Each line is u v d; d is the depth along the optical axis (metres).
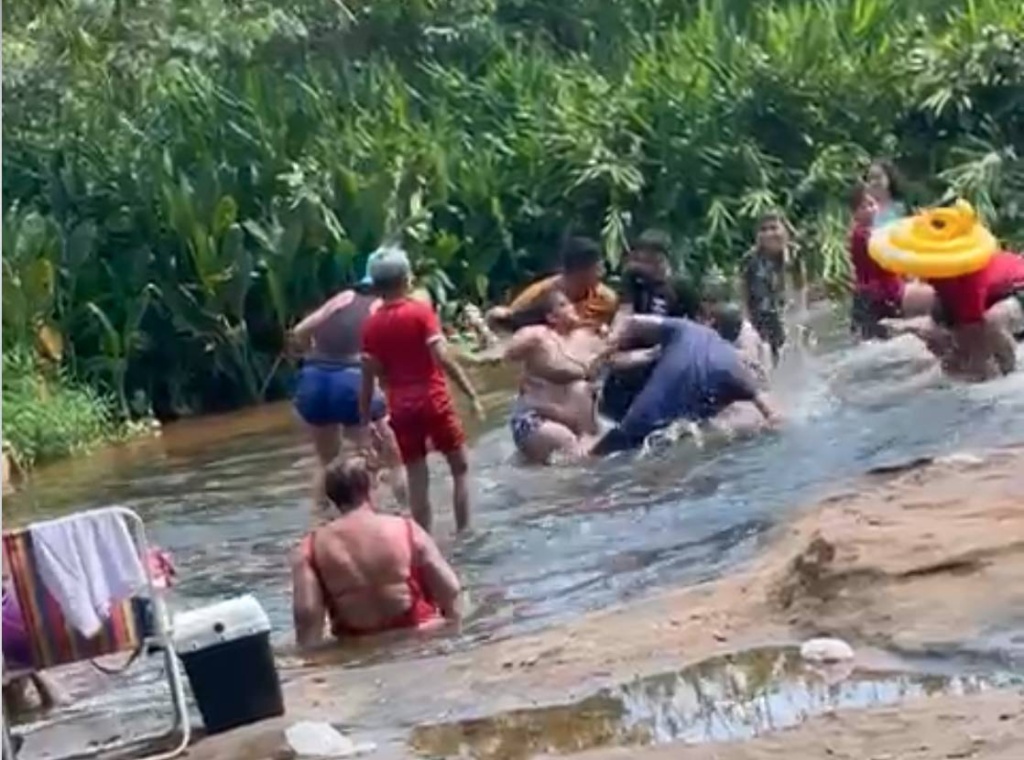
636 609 7.76
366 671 7.37
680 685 6.54
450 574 8.23
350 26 24.53
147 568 6.70
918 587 7.01
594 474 11.55
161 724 7.13
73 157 19.70
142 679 7.98
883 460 10.77
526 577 8.99
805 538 8.09
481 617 8.23
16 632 6.54
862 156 21.92
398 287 10.38
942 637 6.53
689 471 11.23
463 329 20.05
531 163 21.66
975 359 13.01
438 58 24.72
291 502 12.38
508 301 21.17
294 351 15.03
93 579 6.60
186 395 18.89
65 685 7.96
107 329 18.27
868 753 5.48
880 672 6.35
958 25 22.80
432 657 7.49
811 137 22.28
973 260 12.87
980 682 6.11
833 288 20.17
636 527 9.89
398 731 6.48
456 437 10.38
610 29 25.92
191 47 22.84
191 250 18.92
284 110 20.50
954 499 8.16
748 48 22.95
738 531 9.41
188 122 20.36
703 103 22.06
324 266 19.70
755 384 12.20
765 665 6.62
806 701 6.15
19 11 22.36
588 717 6.33
